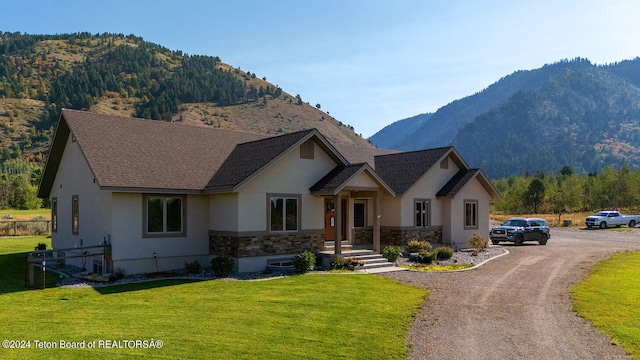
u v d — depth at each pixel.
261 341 10.05
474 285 17.12
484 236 30.38
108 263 17.77
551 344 10.49
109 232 17.94
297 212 20.70
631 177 68.19
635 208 68.19
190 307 12.89
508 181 103.94
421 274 19.31
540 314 13.05
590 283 17.39
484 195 30.47
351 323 11.56
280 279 17.39
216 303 13.39
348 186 20.92
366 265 20.58
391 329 11.24
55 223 23.86
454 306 13.89
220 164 21.81
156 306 12.99
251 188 19.22
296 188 20.70
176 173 19.64
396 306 13.52
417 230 26.75
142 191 17.72
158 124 23.09
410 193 26.42
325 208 23.34
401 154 30.55
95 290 15.25
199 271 18.70
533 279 18.39
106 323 11.23
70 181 21.94
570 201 72.69
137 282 16.66
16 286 16.11
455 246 28.11
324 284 16.42
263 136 26.72
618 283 17.30
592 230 47.81
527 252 27.55
